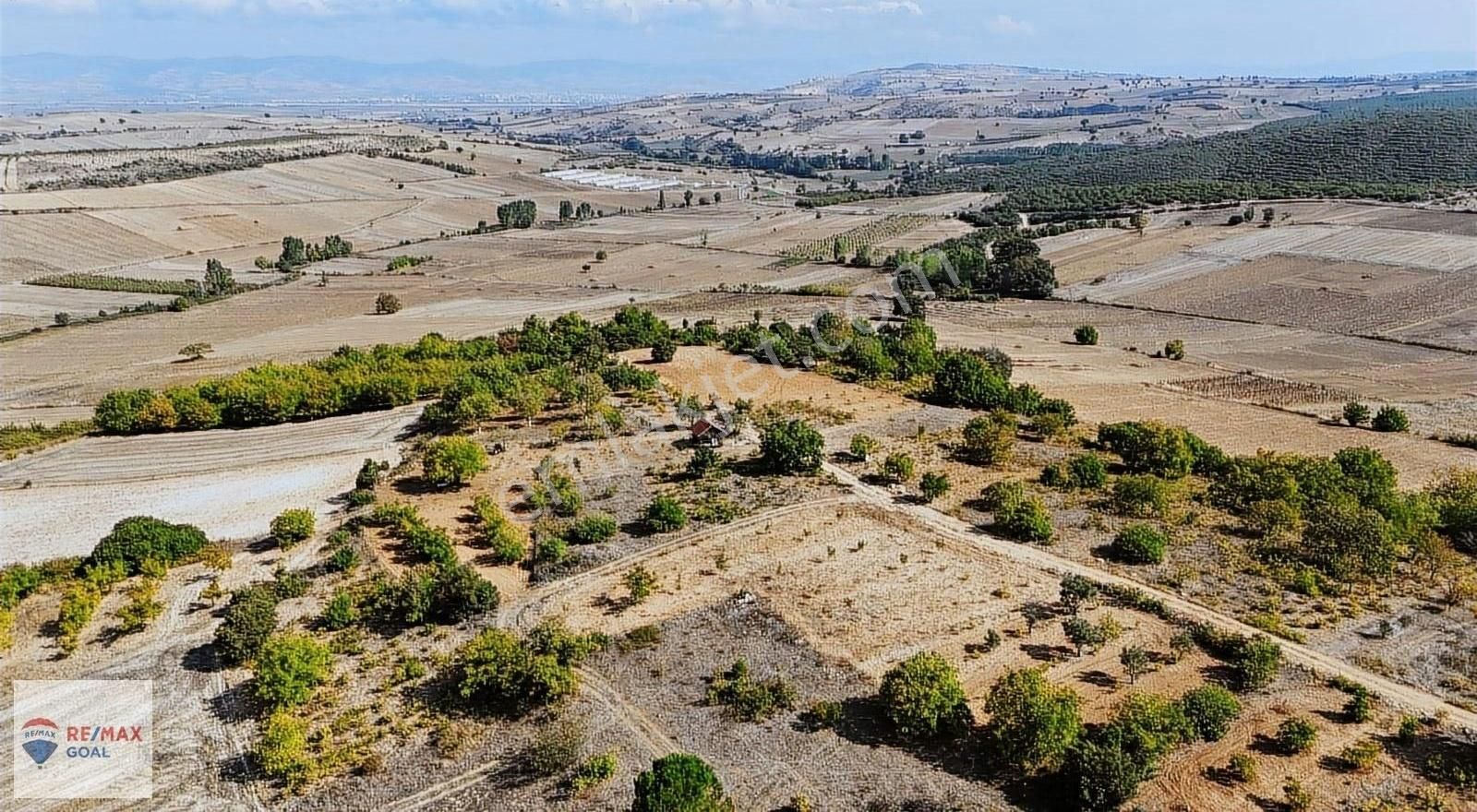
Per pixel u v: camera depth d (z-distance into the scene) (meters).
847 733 33.94
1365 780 30.84
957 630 40.09
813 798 30.77
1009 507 49.69
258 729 35.16
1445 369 84.06
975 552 47.22
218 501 55.31
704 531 49.56
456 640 40.19
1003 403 70.25
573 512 51.69
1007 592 42.97
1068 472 55.66
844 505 52.75
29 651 40.19
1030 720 31.41
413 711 35.59
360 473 56.44
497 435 63.97
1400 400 75.75
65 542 50.38
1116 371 85.62
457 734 34.31
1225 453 62.72
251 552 48.72
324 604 42.97
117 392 68.81
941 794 30.86
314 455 62.25
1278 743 32.59
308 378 72.19
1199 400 76.12
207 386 69.94
